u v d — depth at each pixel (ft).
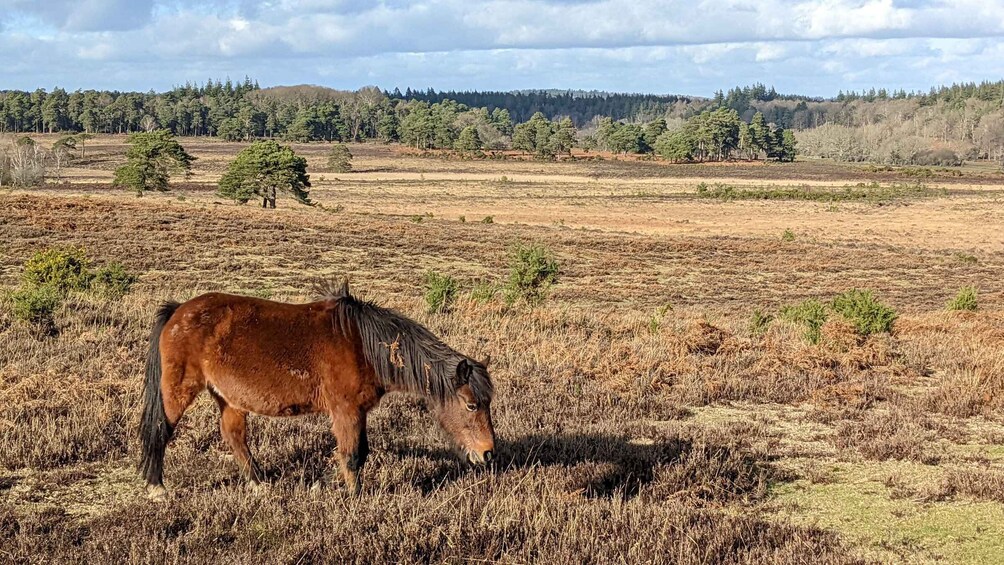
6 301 50.85
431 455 26.35
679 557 18.72
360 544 18.89
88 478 23.82
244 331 21.47
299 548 18.63
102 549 18.56
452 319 52.49
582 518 20.47
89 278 68.03
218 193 278.46
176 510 20.74
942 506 23.59
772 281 145.79
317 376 21.71
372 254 145.07
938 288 143.54
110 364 35.55
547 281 77.51
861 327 54.70
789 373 40.88
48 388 31.42
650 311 90.68
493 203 343.46
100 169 468.75
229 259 128.16
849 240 235.20
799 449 29.14
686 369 40.57
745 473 25.43
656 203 360.07
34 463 24.53
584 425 30.60
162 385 21.68
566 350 43.37
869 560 19.45
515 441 27.37
